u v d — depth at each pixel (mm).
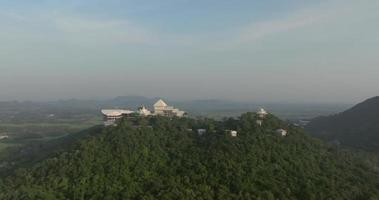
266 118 194000
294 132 183375
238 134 168500
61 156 161500
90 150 160125
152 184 135750
